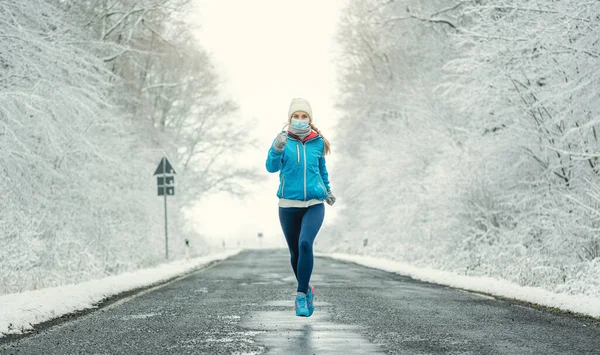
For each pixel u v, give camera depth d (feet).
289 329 21.22
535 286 37.68
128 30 81.05
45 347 18.19
